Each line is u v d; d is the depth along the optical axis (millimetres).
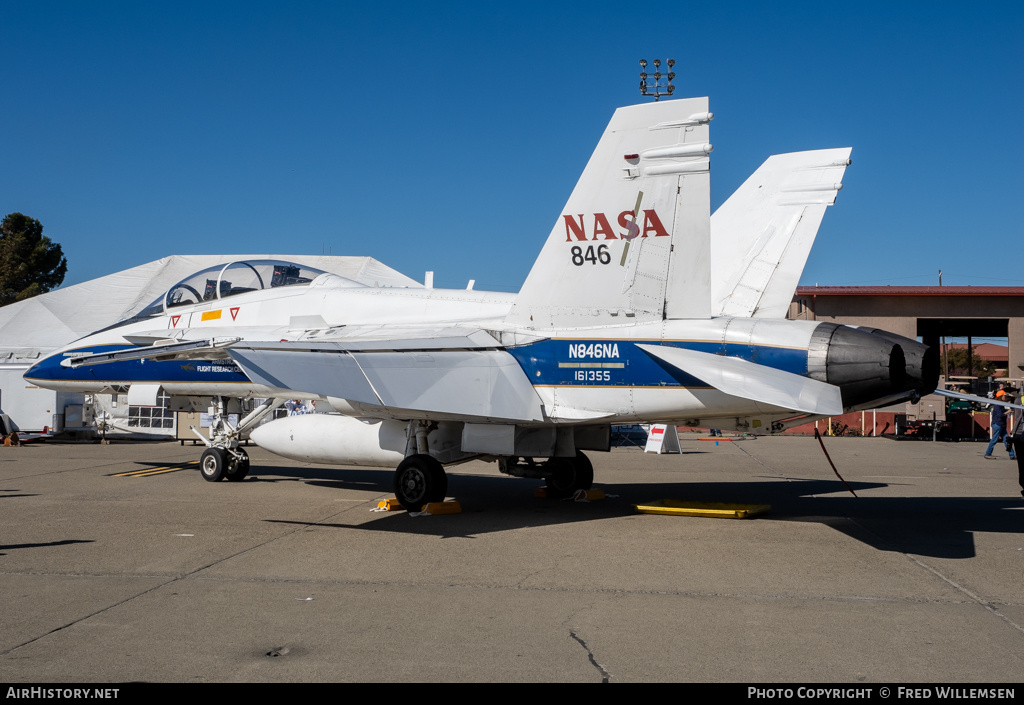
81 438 19406
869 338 6727
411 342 7574
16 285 45906
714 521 7684
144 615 4484
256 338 9992
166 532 7043
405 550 6297
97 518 7781
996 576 5469
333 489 10102
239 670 3631
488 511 8336
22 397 18797
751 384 6340
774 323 7094
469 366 7574
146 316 11484
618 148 7414
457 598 4875
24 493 9625
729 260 8961
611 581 5312
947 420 22219
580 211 7609
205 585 5172
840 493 9922
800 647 3971
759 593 5016
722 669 3662
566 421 7680
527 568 5684
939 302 25828
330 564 5793
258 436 9797
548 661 3764
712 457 15422
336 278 10523
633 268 7426
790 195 8773
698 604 4758
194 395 11008
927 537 6879
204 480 10977
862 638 4113
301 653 3869
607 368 7453
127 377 11195
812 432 23609
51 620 4387
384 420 8758
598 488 10391
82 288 26938
